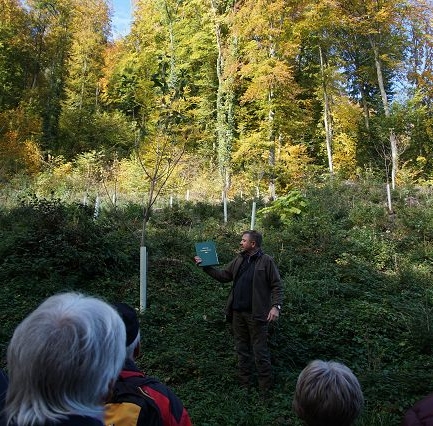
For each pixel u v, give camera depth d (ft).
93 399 4.68
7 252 29.94
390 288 31.63
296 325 23.94
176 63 113.50
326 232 42.04
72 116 119.34
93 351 4.62
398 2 94.89
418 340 22.20
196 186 77.61
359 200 60.75
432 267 37.96
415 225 48.06
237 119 102.22
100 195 68.13
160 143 42.98
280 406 16.30
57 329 4.60
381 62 108.27
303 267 34.68
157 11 120.16
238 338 18.67
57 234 30.81
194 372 18.83
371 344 22.45
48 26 137.39
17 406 4.53
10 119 101.96
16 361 4.60
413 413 6.29
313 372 7.06
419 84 99.96
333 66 102.32
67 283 27.12
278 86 85.46
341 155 106.52
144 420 6.55
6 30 125.80
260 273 18.35
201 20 113.50
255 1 86.63
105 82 123.65
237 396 17.01
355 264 35.60
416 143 99.91
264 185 82.79
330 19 89.97
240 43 97.04
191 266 33.17
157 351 20.38
